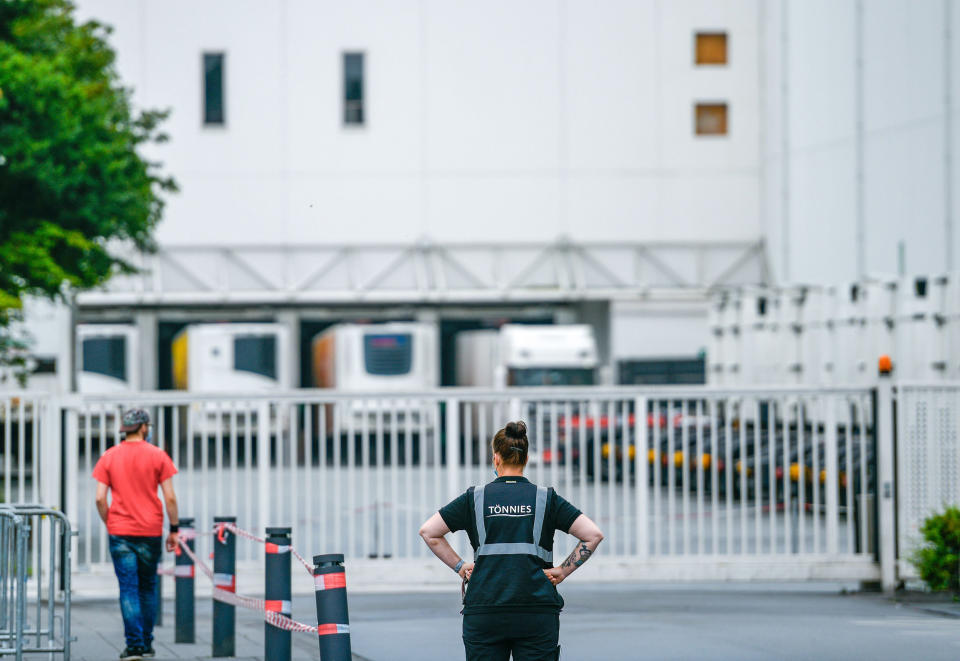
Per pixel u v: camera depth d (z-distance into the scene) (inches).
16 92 2583.7
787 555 1756.9
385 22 5748.0
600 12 5757.9
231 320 5797.2
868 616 1503.4
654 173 5743.1
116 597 1731.1
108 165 2709.2
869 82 4357.8
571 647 1272.1
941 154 3905.0
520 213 5743.1
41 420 1690.5
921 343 2689.5
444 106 5757.9
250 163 5708.7
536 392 1748.3
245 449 1713.8
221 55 5718.5
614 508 1784.0
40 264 2591.0
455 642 1322.6
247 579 1716.3
